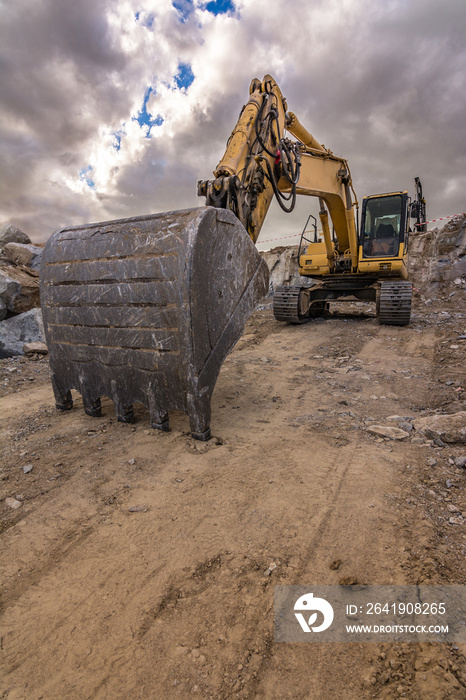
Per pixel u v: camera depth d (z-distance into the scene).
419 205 18.33
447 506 2.46
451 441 3.29
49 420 4.09
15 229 10.34
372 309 13.10
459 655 1.57
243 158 4.81
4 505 2.69
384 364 6.01
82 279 3.70
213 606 1.86
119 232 3.42
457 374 5.21
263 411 4.19
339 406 4.30
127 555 2.20
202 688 1.52
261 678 1.55
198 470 2.99
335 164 8.70
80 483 2.90
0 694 1.53
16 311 8.02
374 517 2.40
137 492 2.76
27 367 6.57
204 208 3.19
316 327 9.38
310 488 2.72
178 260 3.07
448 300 12.84
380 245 9.33
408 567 2.01
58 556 2.22
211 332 3.35
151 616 1.83
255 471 2.96
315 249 11.03
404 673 1.54
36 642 1.74
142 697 1.50
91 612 1.87
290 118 6.83
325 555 2.13
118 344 3.60
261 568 2.06
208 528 2.37
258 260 4.00
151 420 3.61
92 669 1.61
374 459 3.07
